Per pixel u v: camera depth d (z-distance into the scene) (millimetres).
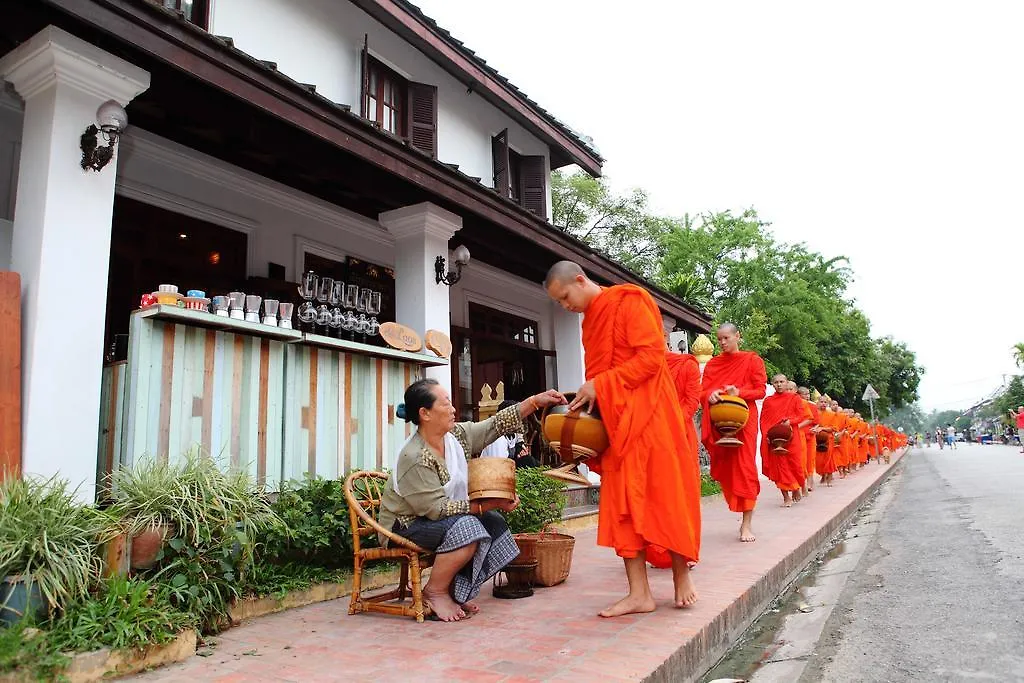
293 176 6641
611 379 3324
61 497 3064
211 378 4152
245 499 3611
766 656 3387
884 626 3727
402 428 5480
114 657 2717
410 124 8875
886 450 23453
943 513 8383
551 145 11805
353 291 5801
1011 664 2990
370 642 3176
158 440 3836
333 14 7961
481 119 10430
